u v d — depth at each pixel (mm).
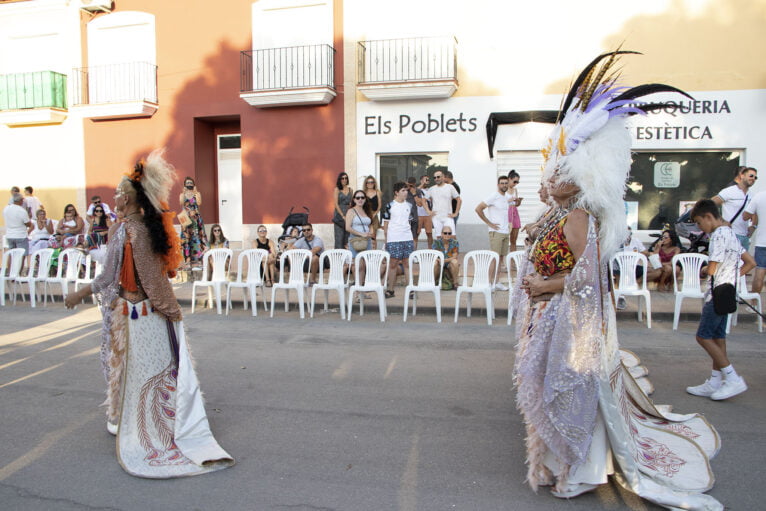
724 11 11836
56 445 4027
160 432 3801
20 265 10227
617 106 3141
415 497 3268
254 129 14211
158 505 3199
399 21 13258
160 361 3855
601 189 3100
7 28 15836
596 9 12297
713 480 3264
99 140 15352
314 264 10133
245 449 3932
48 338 7445
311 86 13250
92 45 15297
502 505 3166
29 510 3154
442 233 10109
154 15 14742
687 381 5355
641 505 3150
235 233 15891
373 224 10492
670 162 12367
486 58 12852
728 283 4672
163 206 3926
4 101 15750
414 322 8172
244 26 14164
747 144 11984
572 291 3111
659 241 10086
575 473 3191
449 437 4109
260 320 8453
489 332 7488
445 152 13352
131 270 3758
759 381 5340
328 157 13844
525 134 12812
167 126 14875
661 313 8180
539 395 3240
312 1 13617
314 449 3926
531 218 12961
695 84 12039
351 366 5949
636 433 3629
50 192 15844
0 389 5305
